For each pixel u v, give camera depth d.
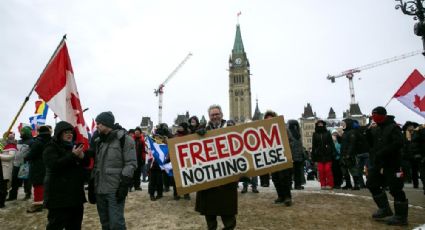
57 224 5.24
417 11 9.26
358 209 8.12
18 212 9.06
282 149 5.70
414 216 7.45
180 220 7.55
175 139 5.47
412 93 9.32
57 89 6.34
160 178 10.20
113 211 5.32
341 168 12.48
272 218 7.43
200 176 5.38
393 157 6.78
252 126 5.70
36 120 13.78
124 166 5.52
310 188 12.29
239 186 13.00
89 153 5.62
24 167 10.41
